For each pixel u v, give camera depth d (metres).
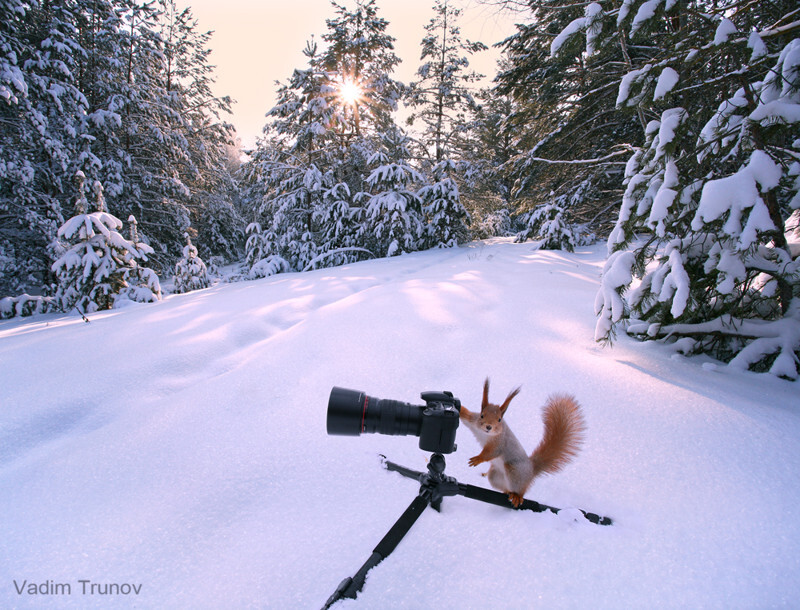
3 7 11.39
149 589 1.33
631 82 3.28
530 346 3.12
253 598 1.27
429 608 1.18
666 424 2.06
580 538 1.40
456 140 17.23
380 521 1.57
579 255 9.52
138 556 1.46
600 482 1.70
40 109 12.63
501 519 1.51
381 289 5.29
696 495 1.59
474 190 16.88
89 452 2.10
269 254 14.79
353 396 1.35
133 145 17.66
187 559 1.44
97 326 4.99
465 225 15.07
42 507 1.74
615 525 1.46
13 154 11.56
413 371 2.82
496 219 20.80
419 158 16.94
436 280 5.88
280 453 2.02
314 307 5.14
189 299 7.46
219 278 15.41
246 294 6.61
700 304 3.10
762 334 2.90
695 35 3.14
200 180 20.62
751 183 2.43
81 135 13.83
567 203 12.19
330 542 1.47
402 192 13.75
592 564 1.30
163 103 18.55
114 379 3.11
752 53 2.78
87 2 15.09
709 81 3.02
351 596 1.18
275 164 14.91
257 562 1.41
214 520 1.62
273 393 2.61
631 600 1.17
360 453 1.99
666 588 1.20
